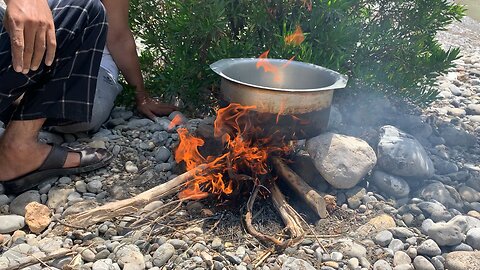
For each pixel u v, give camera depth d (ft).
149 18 5.20
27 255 3.14
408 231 3.53
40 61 3.11
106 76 4.58
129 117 4.84
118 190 3.84
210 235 3.42
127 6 4.54
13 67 3.18
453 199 3.92
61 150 3.82
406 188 3.94
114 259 3.13
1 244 3.30
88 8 3.46
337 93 4.99
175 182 3.66
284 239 3.42
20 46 3.00
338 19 4.93
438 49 5.14
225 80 3.78
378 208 3.79
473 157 4.66
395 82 4.91
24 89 3.51
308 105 3.64
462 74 6.89
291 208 3.56
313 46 4.85
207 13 4.61
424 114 5.38
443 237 3.42
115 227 3.42
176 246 3.27
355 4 5.05
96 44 3.55
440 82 6.42
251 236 3.42
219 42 4.74
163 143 4.43
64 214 3.58
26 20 2.97
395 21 5.14
